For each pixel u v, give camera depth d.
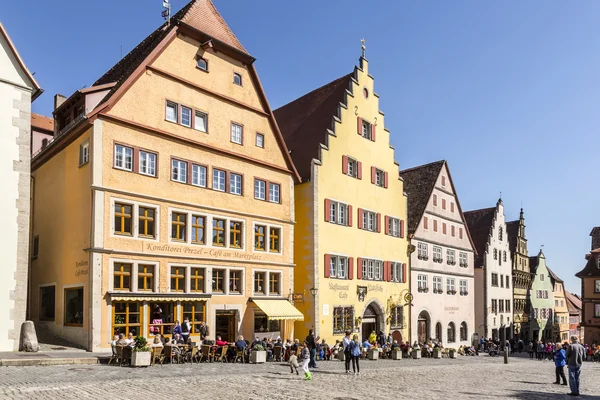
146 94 26.64
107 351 23.47
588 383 24.81
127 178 25.28
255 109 32.16
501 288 63.28
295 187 36.56
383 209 42.19
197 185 28.23
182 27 28.53
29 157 22.83
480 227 62.66
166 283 26.19
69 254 25.48
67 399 12.62
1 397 12.57
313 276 34.84
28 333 21.78
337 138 38.03
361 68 41.22
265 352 24.89
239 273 30.02
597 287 62.91
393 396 15.91
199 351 23.38
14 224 22.11
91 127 24.52
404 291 43.78
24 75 23.03
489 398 16.78
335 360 30.47
